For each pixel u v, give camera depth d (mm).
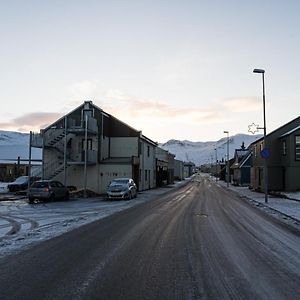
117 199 31922
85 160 35625
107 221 16812
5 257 9406
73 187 39344
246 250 10359
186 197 34281
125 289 6832
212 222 16297
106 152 42781
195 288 6918
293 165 39594
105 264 8703
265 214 20344
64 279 7465
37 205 26297
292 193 36625
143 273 7934
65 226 15203
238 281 7387
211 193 41500
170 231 13672
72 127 38375
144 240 11828
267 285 7141
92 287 6938
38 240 11844
